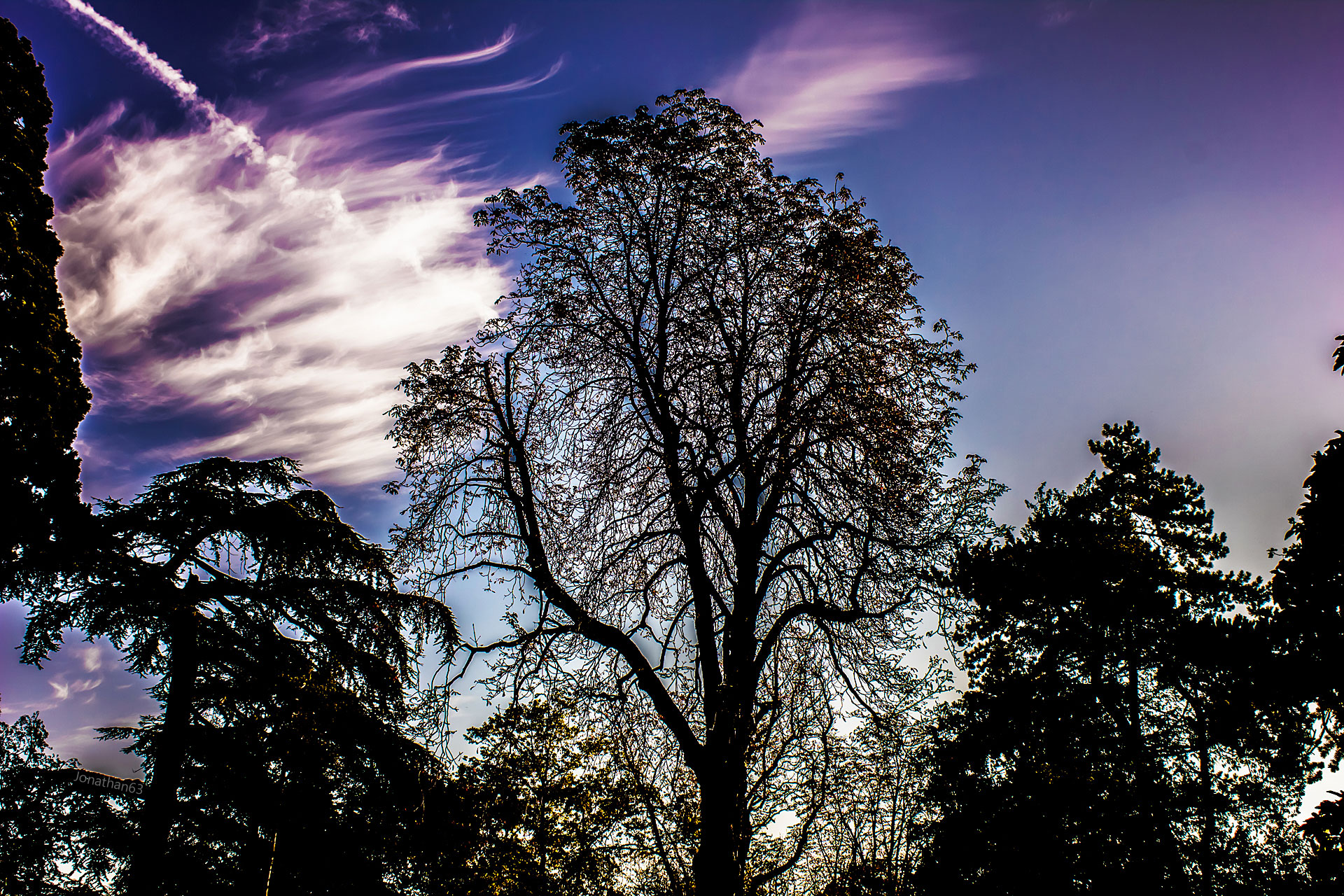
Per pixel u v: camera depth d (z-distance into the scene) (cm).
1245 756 1830
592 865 1550
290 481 2066
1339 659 1573
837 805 1505
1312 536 1609
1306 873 1614
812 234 1784
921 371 1719
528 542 1725
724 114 1805
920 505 1658
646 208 1828
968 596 1633
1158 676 1778
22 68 2030
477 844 1612
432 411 1750
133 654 1748
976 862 1378
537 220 1775
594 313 1822
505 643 1673
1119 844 1415
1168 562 1916
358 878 1681
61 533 1725
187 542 1852
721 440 1700
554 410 1809
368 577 1942
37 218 2027
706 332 1723
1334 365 1542
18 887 1573
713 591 1680
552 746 1636
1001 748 1500
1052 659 1616
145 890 1570
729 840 1448
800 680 1652
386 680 1853
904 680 1653
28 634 1698
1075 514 1786
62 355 2012
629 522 1761
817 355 1758
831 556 1688
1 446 1780
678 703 1609
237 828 1664
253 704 1772
